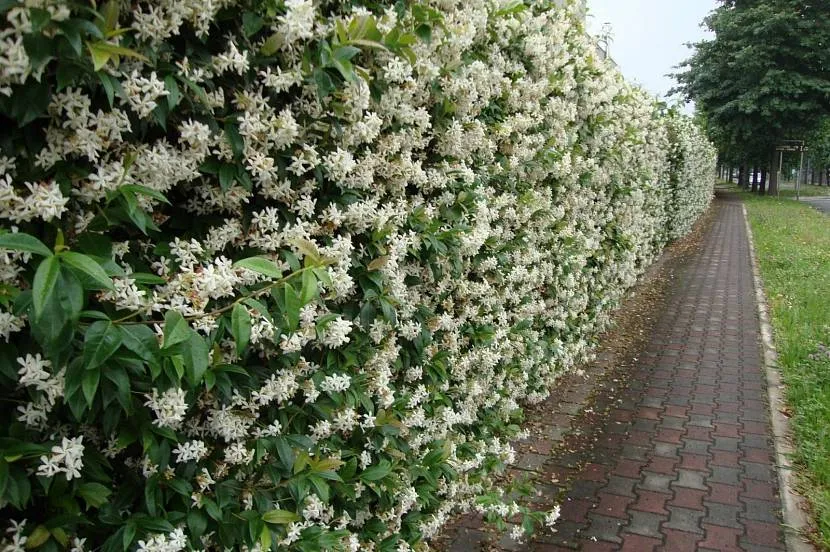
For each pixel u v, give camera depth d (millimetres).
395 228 2270
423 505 2828
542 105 4086
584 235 5648
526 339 4324
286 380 1771
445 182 2699
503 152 3580
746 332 7363
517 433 3955
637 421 4793
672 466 4043
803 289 8984
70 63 1130
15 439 1171
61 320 1052
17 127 1185
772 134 29891
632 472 3965
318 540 1854
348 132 1936
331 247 1898
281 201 1795
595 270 5980
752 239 15711
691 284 10430
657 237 10945
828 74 27750
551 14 4027
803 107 27156
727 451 4254
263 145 1648
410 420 2600
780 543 3199
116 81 1226
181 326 1226
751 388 5488
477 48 2994
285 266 1722
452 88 2551
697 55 30578
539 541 3217
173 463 1548
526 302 4227
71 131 1251
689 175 15039
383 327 2334
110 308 1318
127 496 1459
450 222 2758
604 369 6066
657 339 7168
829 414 4496
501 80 3275
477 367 3510
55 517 1260
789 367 5816
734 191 38156
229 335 1611
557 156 4125
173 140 1518
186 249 1525
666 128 11289
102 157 1347
